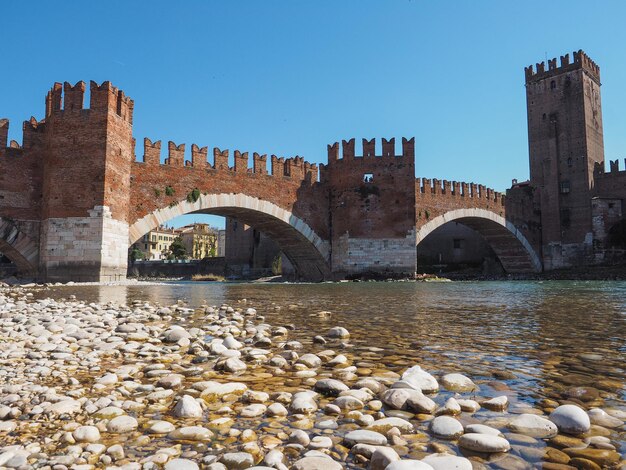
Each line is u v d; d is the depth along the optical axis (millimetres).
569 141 74312
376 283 43031
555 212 74250
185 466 3379
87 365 6754
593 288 32438
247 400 5074
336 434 4113
